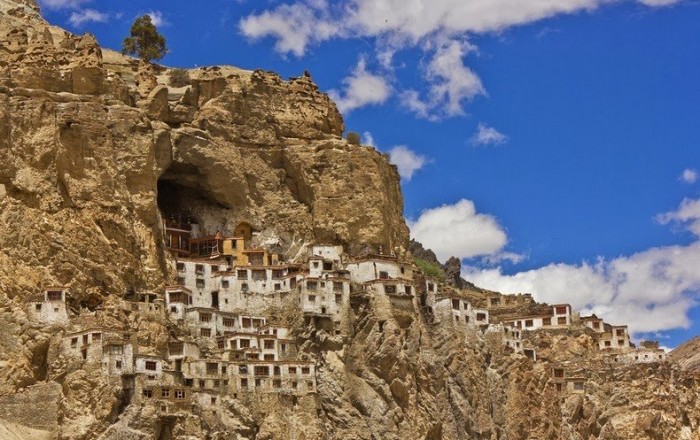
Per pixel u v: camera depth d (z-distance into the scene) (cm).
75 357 17038
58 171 18475
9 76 19188
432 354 19562
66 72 19562
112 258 18475
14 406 16912
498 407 19750
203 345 18762
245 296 19775
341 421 18312
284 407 18000
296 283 19562
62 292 17625
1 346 17250
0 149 18225
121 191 19025
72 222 18312
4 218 17925
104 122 19200
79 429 16538
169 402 17038
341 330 19138
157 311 18325
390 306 19238
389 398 18562
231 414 17600
